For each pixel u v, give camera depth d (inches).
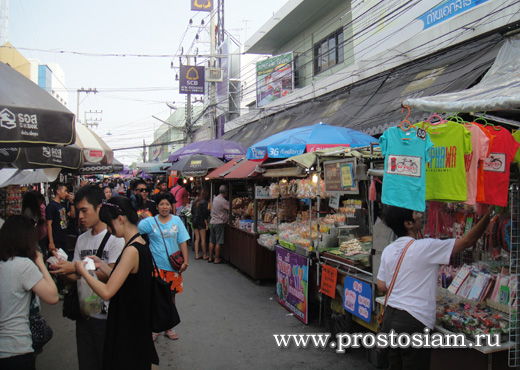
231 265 396.8
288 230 264.8
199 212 420.8
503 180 120.0
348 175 185.5
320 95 482.0
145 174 1239.5
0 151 175.5
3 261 113.7
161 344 202.5
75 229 333.1
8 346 110.0
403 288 118.7
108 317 114.8
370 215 208.8
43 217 285.3
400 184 125.8
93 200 134.1
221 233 399.5
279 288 269.1
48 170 271.4
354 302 181.8
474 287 133.5
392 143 129.3
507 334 118.4
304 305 229.1
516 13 253.3
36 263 119.7
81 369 127.4
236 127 752.3
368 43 422.3
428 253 117.1
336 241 224.5
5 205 349.7
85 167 382.3
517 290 112.7
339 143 261.6
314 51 574.2
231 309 257.9
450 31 306.8
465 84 248.1
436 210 149.9
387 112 311.3
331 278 200.1
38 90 124.1
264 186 352.5
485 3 277.9
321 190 215.9
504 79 166.6
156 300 119.9
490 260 142.8
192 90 885.8
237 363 181.5
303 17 564.4
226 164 426.6
